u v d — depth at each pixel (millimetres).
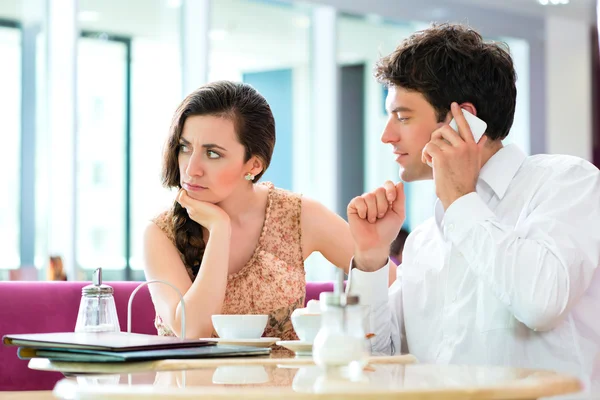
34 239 7578
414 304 2719
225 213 2920
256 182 3215
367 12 9180
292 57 8984
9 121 7535
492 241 2336
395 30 9695
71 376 1986
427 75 2592
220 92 2953
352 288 2650
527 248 2314
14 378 3225
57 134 7566
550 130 10672
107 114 7863
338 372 1649
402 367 1922
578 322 2477
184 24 8219
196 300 2811
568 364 2445
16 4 7547
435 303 2668
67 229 7535
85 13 7766
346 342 1641
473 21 9984
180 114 2926
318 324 2254
